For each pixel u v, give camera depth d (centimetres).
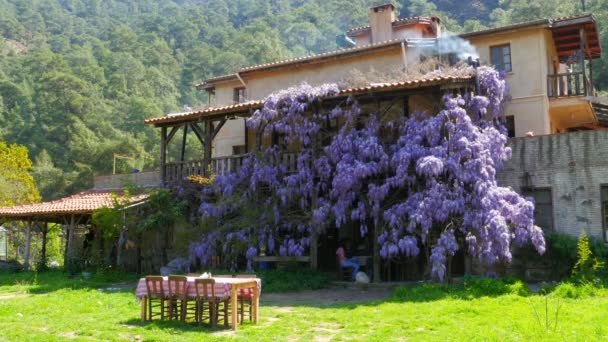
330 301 1559
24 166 3900
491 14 8738
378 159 1878
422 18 2791
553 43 2438
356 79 2156
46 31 15988
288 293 1762
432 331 1073
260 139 2167
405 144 1853
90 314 1352
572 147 1875
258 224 2052
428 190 1750
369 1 13350
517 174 1948
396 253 1728
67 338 1056
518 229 1681
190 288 1195
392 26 2864
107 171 6372
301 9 14262
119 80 10175
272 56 10700
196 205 2333
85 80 9794
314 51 12825
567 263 1777
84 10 17962
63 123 8144
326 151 1988
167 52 12594
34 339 1038
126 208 2319
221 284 1145
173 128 2486
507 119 2267
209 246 2097
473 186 1712
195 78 11325
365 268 2008
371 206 1861
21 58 11706
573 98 2208
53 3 17812
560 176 1883
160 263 2388
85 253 2477
